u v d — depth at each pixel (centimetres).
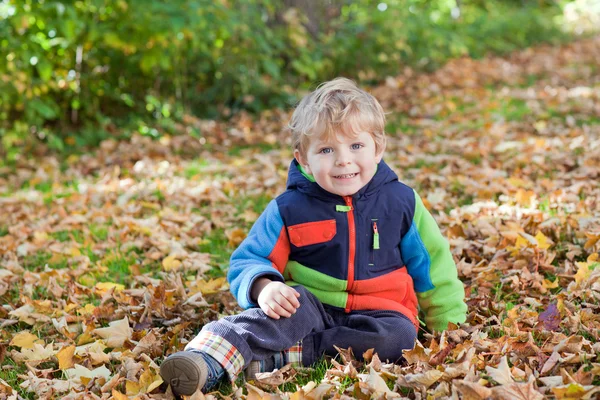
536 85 815
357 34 849
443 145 545
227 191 473
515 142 531
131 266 335
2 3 602
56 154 610
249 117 694
